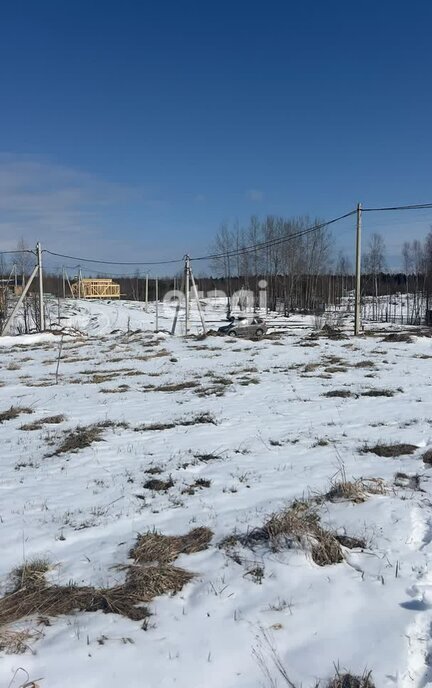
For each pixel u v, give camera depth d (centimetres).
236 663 299
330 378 1470
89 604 366
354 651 304
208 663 300
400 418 936
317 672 290
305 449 755
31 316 5081
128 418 1034
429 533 452
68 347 2784
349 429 868
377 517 483
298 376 1523
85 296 9825
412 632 318
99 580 400
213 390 1324
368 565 401
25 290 3572
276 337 2912
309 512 496
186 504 555
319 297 7181
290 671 291
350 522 475
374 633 319
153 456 752
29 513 550
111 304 8250
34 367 2031
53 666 301
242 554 431
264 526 470
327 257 7100
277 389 1312
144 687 283
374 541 439
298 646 312
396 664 292
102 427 958
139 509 547
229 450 767
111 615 353
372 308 7244
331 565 405
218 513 523
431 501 523
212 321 5891
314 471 643
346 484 546
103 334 4447
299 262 6894
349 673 287
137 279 10306
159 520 516
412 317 5875
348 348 2234
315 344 2403
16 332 4641
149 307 8106
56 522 523
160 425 952
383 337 2672
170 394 1311
